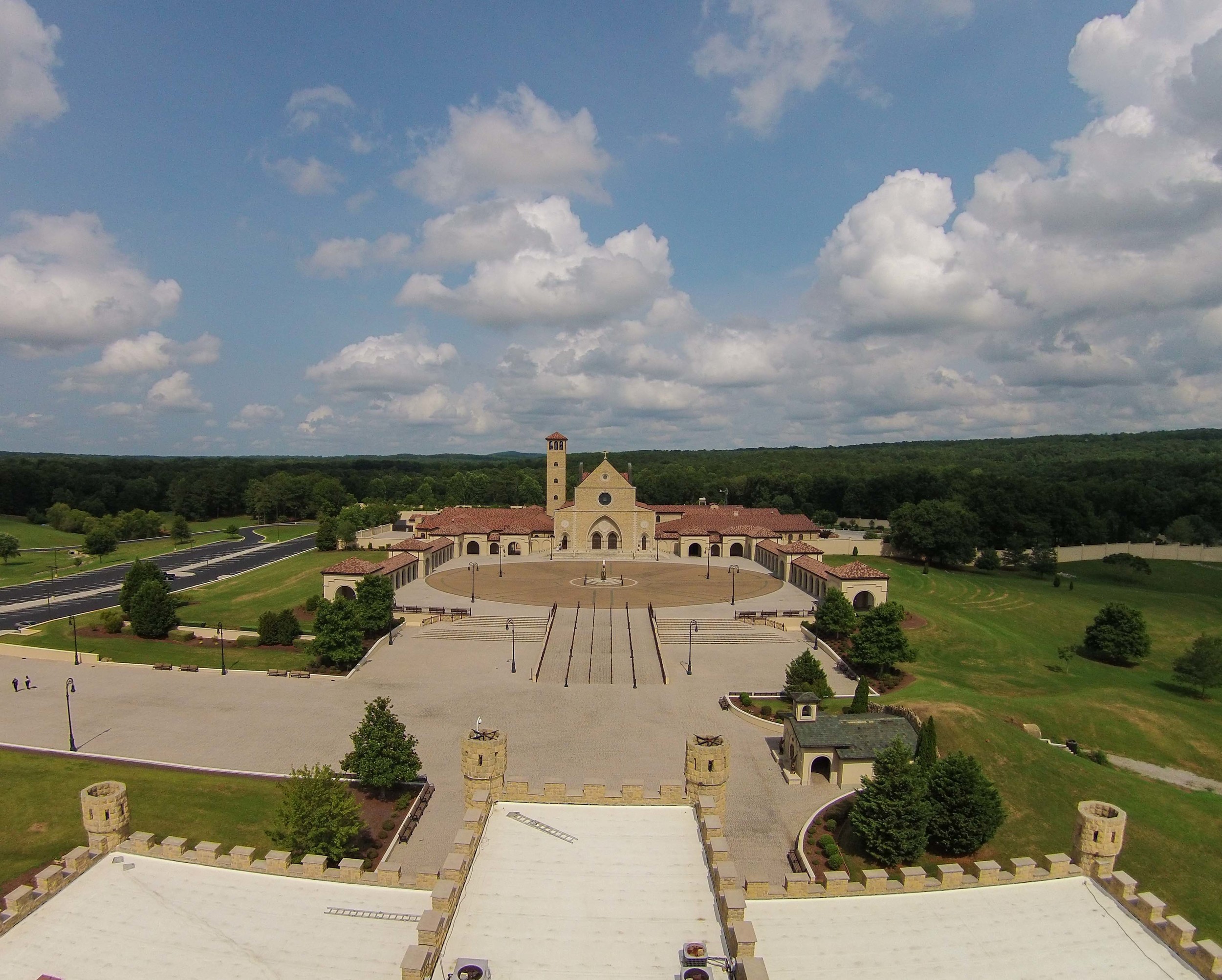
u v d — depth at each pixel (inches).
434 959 895.7
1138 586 5925.2
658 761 2325.3
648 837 1160.8
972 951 1008.2
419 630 3816.4
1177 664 3499.0
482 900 1019.9
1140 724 2994.6
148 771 2236.7
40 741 2458.2
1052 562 6063.0
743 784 2240.4
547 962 913.5
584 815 1213.1
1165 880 1907.0
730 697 2869.1
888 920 1068.5
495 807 1234.6
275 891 1111.6
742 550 6353.3
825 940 1023.0
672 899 1029.8
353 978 940.6
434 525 6402.6
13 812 2005.4
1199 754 2844.5
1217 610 5073.8
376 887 1120.8
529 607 4207.7
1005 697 3139.8
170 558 6614.2
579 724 2632.9
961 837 1889.8
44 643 3563.0
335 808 1681.8
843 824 2034.9
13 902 1032.2
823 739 2262.6
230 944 995.3
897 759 1897.1
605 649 3469.5
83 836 1910.7
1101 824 1157.1
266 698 2886.3
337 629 3174.2
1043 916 1081.4
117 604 4589.1
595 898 1026.7
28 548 7352.4
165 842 1187.9
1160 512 7706.7
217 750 2404.0
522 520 6712.6
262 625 3558.1
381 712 2106.3
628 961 919.7
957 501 7042.3
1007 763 2397.9
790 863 1839.3
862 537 7490.2
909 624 4047.7
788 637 3725.4
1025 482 7288.4
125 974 941.2
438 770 2271.2
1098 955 1005.8
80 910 1061.1
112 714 2714.1
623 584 4948.3
